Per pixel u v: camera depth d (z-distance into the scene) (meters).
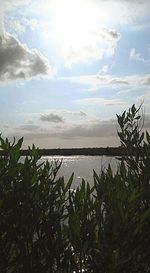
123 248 3.18
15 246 3.43
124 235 3.17
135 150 4.05
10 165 3.52
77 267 3.36
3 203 3.41
